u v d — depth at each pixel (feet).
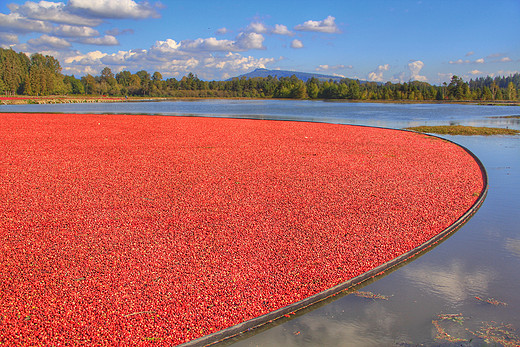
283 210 28.58
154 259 20.56
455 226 26.30
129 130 79.10
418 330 15.61
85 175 39.14
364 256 21.31
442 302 17.63
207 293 17.39
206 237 23.50
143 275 18.86
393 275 20.07
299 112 154.51
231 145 59.11
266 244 22.56
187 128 83.41
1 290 17.54
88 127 84.38
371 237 23.84
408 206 29.86
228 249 21.83
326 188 34.53
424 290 18.66
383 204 30.22
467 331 15.48
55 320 15.42
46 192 32.96
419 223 26.43
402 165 44.68
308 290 17.89
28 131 76.33
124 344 14.14
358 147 57.31
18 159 47.32
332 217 27.14
